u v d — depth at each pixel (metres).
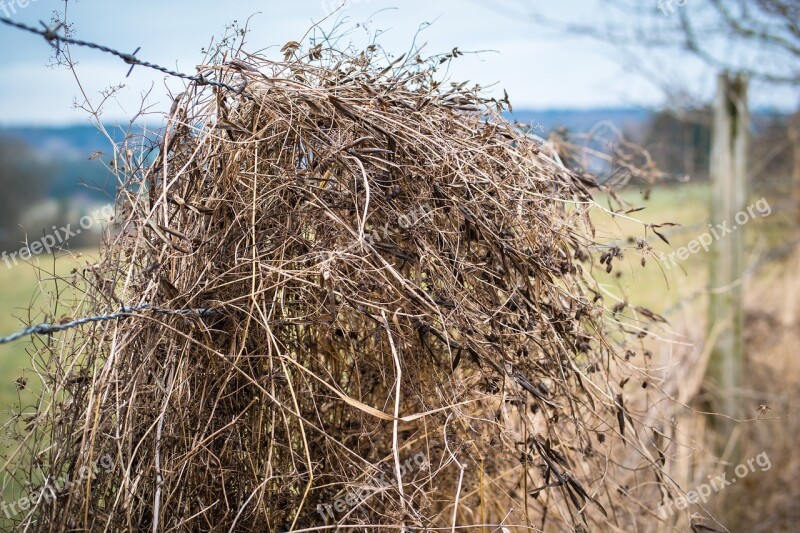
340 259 1.61
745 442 4.05
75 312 1.55
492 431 1.82
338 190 1.69
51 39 1.31
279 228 1.65
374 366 1.77
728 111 4.04
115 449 1.50
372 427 1.80
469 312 1.72
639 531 2.56
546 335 1.84
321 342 1.75
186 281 1.59
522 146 1.99
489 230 1.75
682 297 4.33
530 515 2.28
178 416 1.55
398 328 1.59
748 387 4.54
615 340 2.31
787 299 5.20
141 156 1.63
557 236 1.93
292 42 1.76
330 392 1.76
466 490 1.97
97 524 1.47
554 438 1.90
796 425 4.23
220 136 1.65
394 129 1.72
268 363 1.65
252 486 1.64
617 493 2.35
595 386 1.92
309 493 1.73
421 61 1.90
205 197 1.66
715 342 3.98
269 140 1.69
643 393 3.30
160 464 1.53
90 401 1.43
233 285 1.64
